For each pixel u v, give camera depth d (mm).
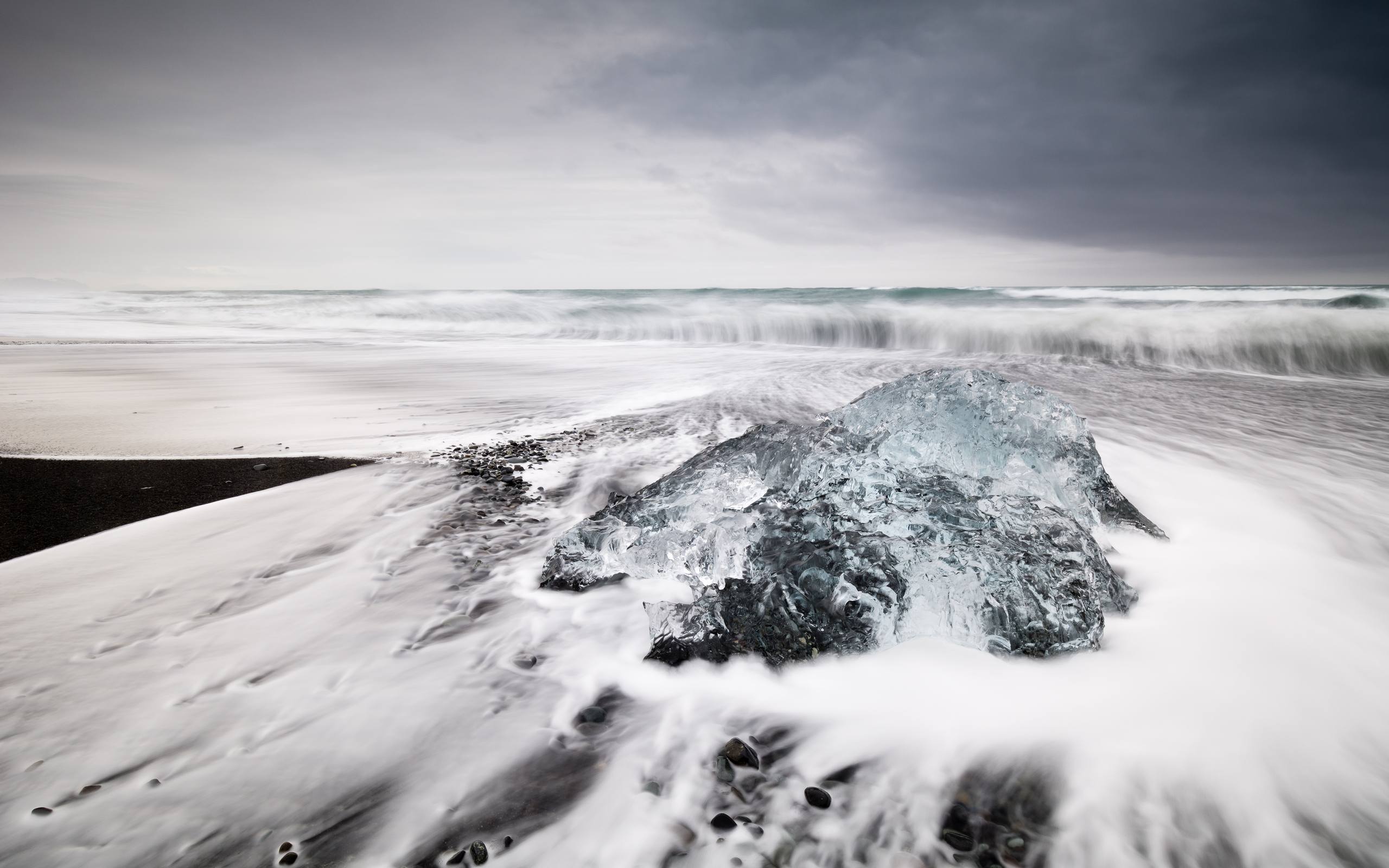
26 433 5902
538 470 4852
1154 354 11227
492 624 2719
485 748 1992
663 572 3070
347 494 4316
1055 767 1878
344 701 2209
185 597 2938
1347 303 15188
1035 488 3400
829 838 1658
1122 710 2098
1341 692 2178
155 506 4102
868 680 2285
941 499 3020
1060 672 2293
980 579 2500
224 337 15906
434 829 1690
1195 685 2209
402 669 2400
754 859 1593
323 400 7621
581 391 8273
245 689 2273
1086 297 20750
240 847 1633
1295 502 3916
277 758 1940
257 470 4855
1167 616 2648
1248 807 1729
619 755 1963
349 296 27922
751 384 8477
